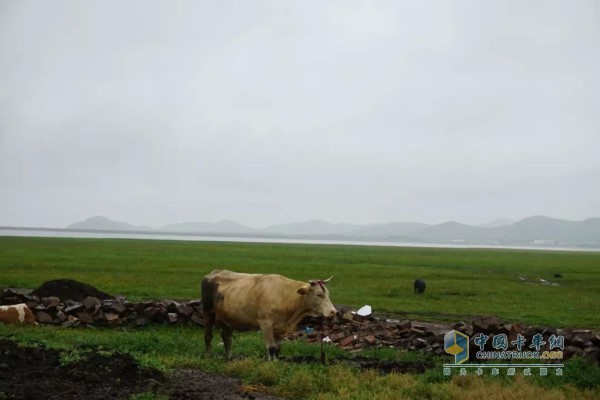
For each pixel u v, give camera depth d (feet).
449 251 397.60
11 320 57.16
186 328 61.77
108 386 33.12
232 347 50.96
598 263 253.24
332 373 39.24
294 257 219.61
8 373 33.27
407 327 59.62
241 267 153.89
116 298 70.49
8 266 132.98
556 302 100.73
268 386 37.06
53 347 40.45
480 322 51.37
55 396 30.40
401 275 148.97
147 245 300.81
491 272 175.63
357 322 63.46
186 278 117.50
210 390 35.58
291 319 43.57
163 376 37.06
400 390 36.22
